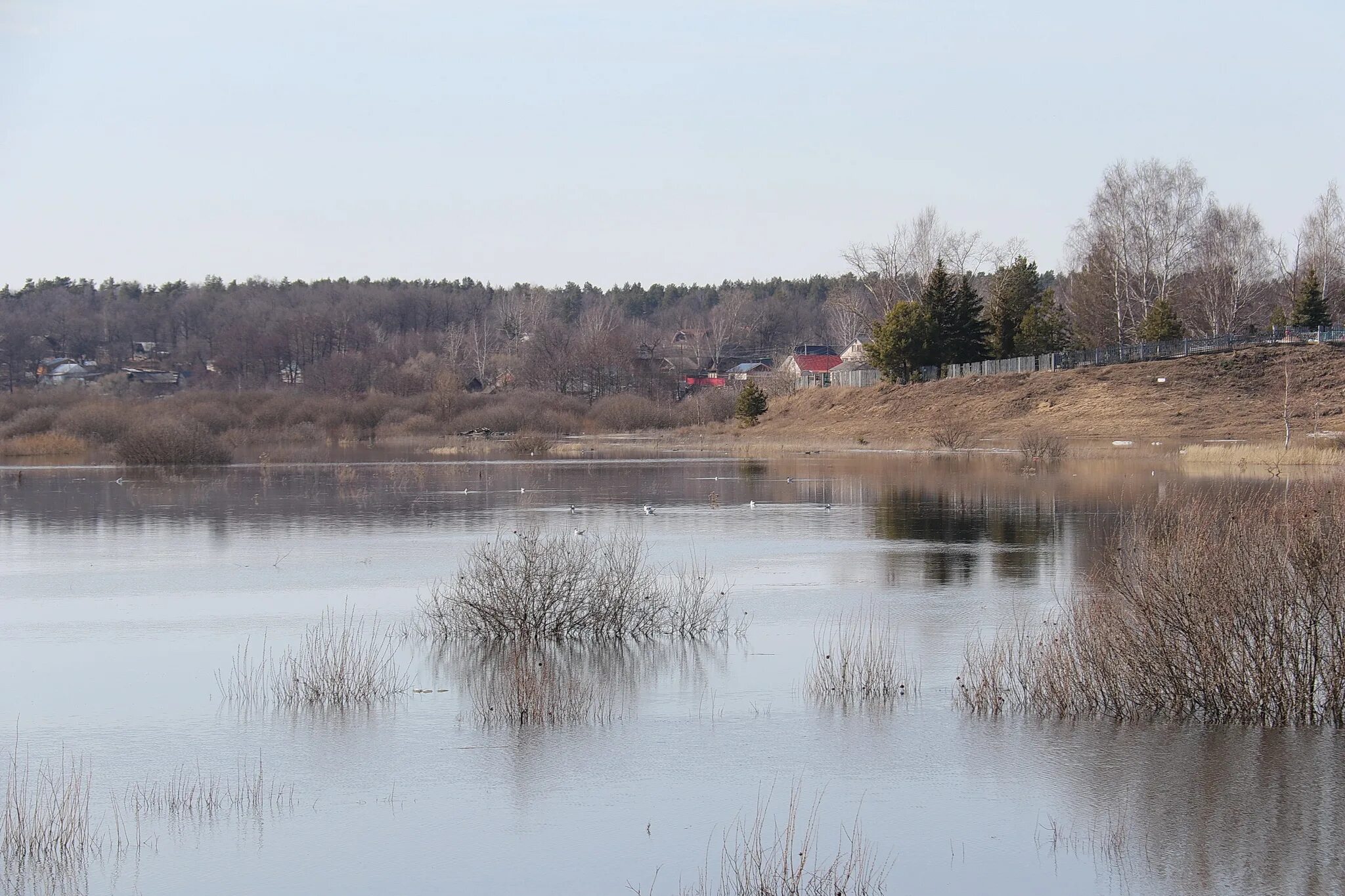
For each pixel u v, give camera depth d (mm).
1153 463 75375
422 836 15492
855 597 31094
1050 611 28703
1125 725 19500
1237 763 17438
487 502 58344
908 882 13969
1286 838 14883
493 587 26969
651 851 14969
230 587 33812
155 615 29656
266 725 20203
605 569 28578
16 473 80688
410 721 20359
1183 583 19938
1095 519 47844
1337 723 19109
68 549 41844
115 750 19000
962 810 16047
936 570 35500
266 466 85000
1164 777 16953
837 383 155625
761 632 26906
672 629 27016
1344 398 94062
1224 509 27125
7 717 20734
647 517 51219
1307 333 110125
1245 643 19531
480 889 14000
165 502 59312
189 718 20641
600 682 22688
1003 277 151000
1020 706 20734
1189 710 19891
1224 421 94188
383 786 17266
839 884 13898
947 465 81562
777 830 15562
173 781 17516
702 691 21938
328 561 38562
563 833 15562
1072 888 13734
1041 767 17500
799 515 51375
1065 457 82500
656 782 17281
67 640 26812
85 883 14211
